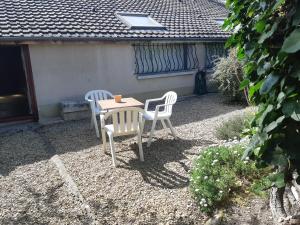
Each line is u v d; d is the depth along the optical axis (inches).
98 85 362.3
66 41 320.8
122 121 194.2
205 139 240.2
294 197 119.6
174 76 431.8
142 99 403.2
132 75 388.5
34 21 333.7
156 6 507.8
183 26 455.5
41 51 320.2
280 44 60.0
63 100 340.2
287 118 58.4
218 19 539.5
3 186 172.6
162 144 231.9
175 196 154.3
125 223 136.5
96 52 355.6
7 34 293.4
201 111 347.3
